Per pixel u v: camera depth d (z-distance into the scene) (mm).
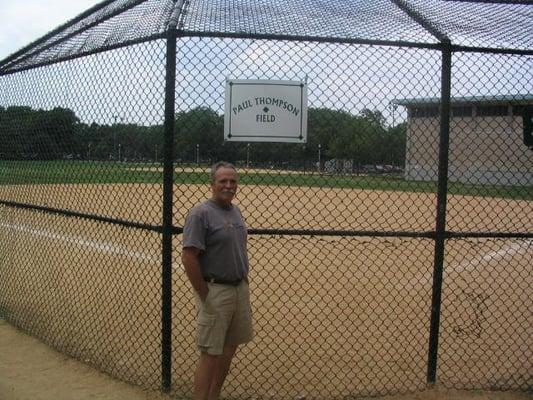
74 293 7254
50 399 4406
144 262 7930
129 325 6020
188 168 4301
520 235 4578
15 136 6488
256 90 4129
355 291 7578
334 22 4504
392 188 4797
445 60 4371
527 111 4719
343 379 4836
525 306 7055
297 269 8812
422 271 8828
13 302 6918
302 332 5957
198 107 4184
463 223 11484
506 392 4625
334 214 11648
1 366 5059
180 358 5188
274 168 4344
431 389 4621
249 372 4953
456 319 6477
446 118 4402
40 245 9141
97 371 4910
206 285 3828
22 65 6266
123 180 6398
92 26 5398
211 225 3809
